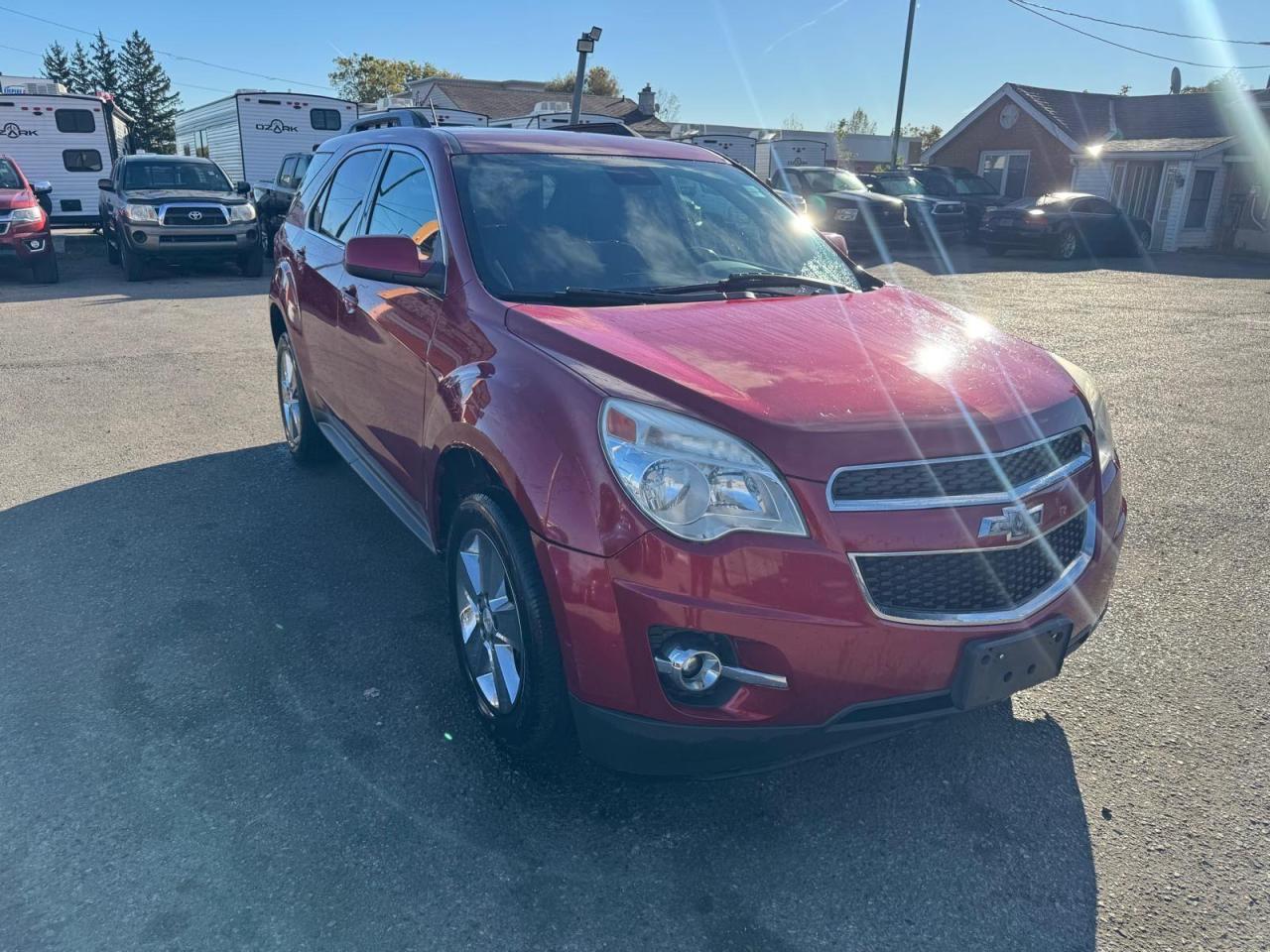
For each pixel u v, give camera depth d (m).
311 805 2.76
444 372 3.20
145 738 3.05
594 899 2.45
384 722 3.16
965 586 2.48
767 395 2.52
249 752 2.99
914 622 2.42
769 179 21.30
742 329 3.01
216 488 5.33
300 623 3.81
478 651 3.03
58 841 2.59
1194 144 26.45
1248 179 26.66
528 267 3.38
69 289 13.90
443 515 3.33
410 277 3.38
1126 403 7.51
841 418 2.45
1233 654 3.69
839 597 2.36
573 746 2.80
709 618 2.35
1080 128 29.41
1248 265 21.83
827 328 3.08
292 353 5.40
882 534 2.38
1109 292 15.14
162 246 14.59
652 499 2.39
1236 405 7.45
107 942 2.27
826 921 2.39
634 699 2.46
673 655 2.41
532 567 2.63
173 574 4.23
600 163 4.02
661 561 2.37
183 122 29.62
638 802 2.82
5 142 20.41
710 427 2.42
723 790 2.89
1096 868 2.58
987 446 2.50
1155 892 2.49
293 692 3.32
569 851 2.61
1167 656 3.67
